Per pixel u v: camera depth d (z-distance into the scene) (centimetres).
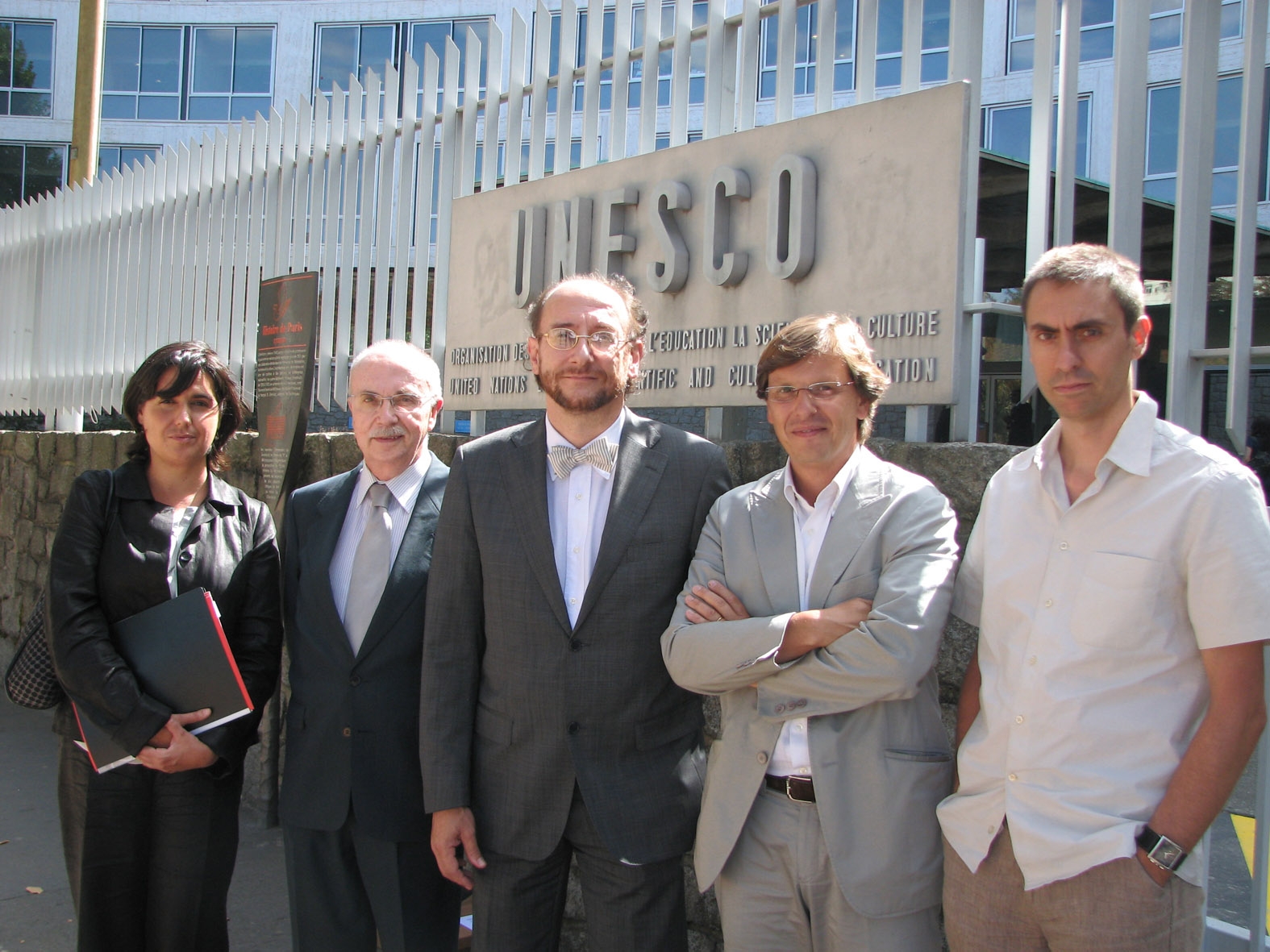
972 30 262
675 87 333
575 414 237
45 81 2177
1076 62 255
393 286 445
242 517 283
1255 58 241
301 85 2100
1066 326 177
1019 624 187
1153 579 172
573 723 229
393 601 264
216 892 268
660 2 340
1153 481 175
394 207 447
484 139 407
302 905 260
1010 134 1051
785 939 210
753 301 302
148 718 245
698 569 221
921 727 204
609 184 347
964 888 190
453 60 423
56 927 342
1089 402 177
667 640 216
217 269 543
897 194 268
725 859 208
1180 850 166
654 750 235
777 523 216
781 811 206
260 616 280
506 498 239
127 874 260
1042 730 178
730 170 301
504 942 233
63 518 262
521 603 233
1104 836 169
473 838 236
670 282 320
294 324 435
